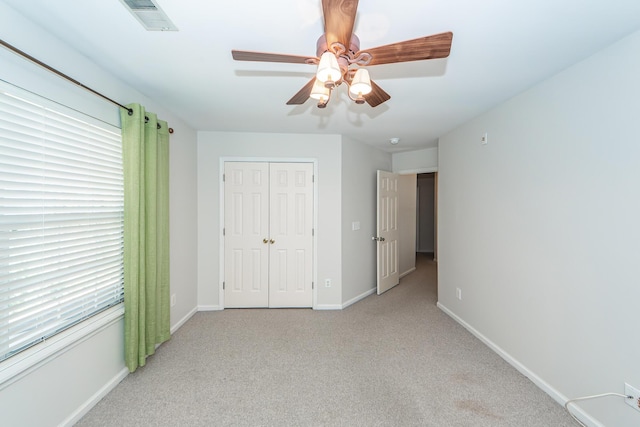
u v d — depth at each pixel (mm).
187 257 3340
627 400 1553
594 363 1729
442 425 1761
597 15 1399
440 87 2254
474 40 1625
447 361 2492
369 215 4375
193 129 3484
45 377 1575
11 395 1405
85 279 1869
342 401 1979
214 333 3021
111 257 2096
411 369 2369
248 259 3727
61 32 1580
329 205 3775
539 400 1990
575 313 1854
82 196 1832
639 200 1498
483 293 2838
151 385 2137
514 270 2406
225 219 3689
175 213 3051
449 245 3533
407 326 3227
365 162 4270
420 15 1418
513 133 2426
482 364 2445
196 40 1655
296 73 2064
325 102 1578
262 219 3725
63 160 1687
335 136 3758
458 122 3162
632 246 1529
